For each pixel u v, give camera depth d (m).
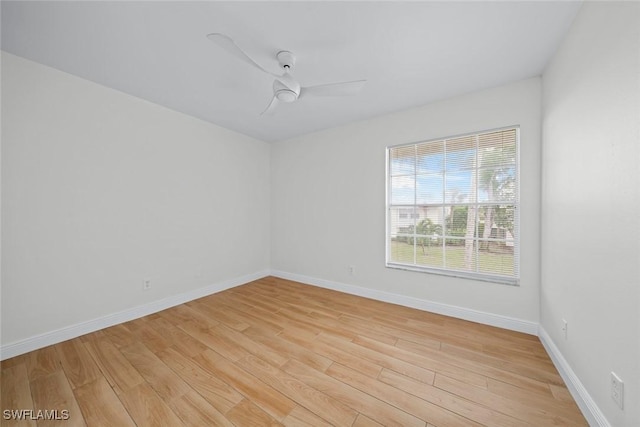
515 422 1.28
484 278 2.40
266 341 2.10
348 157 3.31
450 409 1.37
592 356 1.27
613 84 1.11
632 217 0.99
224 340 2.12
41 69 1.97
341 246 3.40
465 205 2.54
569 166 1.54
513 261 2.30
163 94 2.49
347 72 2.09
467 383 1.58
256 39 1.68
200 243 3.18
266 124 3.34
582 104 1.38
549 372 1.67
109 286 2.37
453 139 2.58
